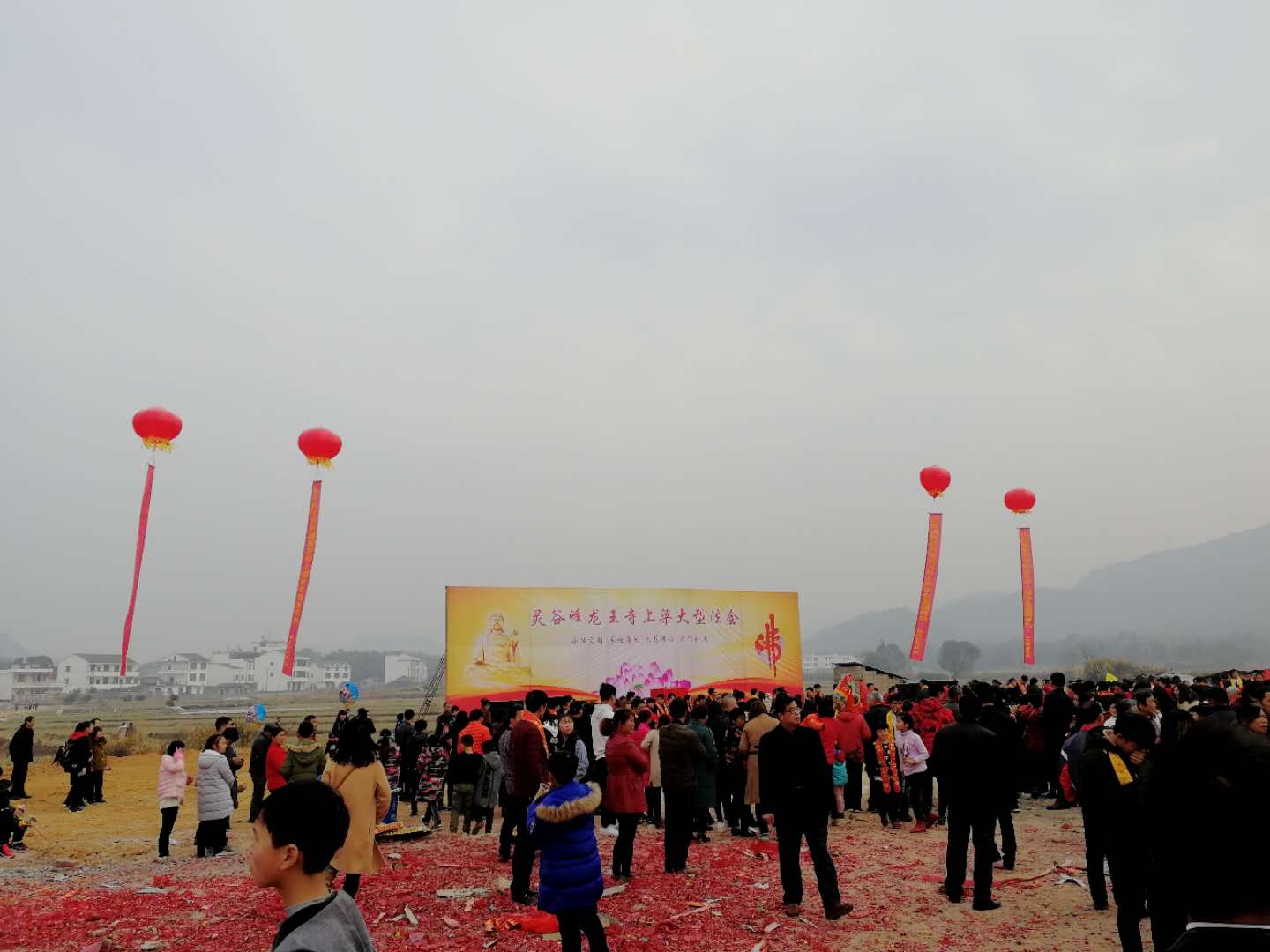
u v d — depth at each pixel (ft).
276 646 586.04
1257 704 26.73
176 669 540.11
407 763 50.70
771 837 40.14
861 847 36.78
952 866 27.37
